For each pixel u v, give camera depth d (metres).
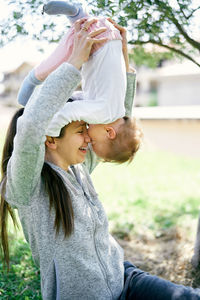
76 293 1.85
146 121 12.59
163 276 3.43
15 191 1.74
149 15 2.61
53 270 1.83
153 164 9.82
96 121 1.79
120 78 1.79
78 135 1.88
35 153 1.64
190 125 11.34
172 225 4.67
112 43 1.78
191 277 3.30
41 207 1.80
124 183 7.61
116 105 1.79
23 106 2.03
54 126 1.74
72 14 1.89
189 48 3.34
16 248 3.79
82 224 1.84
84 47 1.69
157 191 6.91
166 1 2.54
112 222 4.97
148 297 1.91
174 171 8.89
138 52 3.68
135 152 1.98
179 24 2.77
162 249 3.93
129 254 3.96
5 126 14.28
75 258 1.82
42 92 1.64
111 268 1.97
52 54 1.86
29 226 1.84
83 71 1.88
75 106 1.74
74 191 1.88
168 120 11.95
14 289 3.11
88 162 2.20
